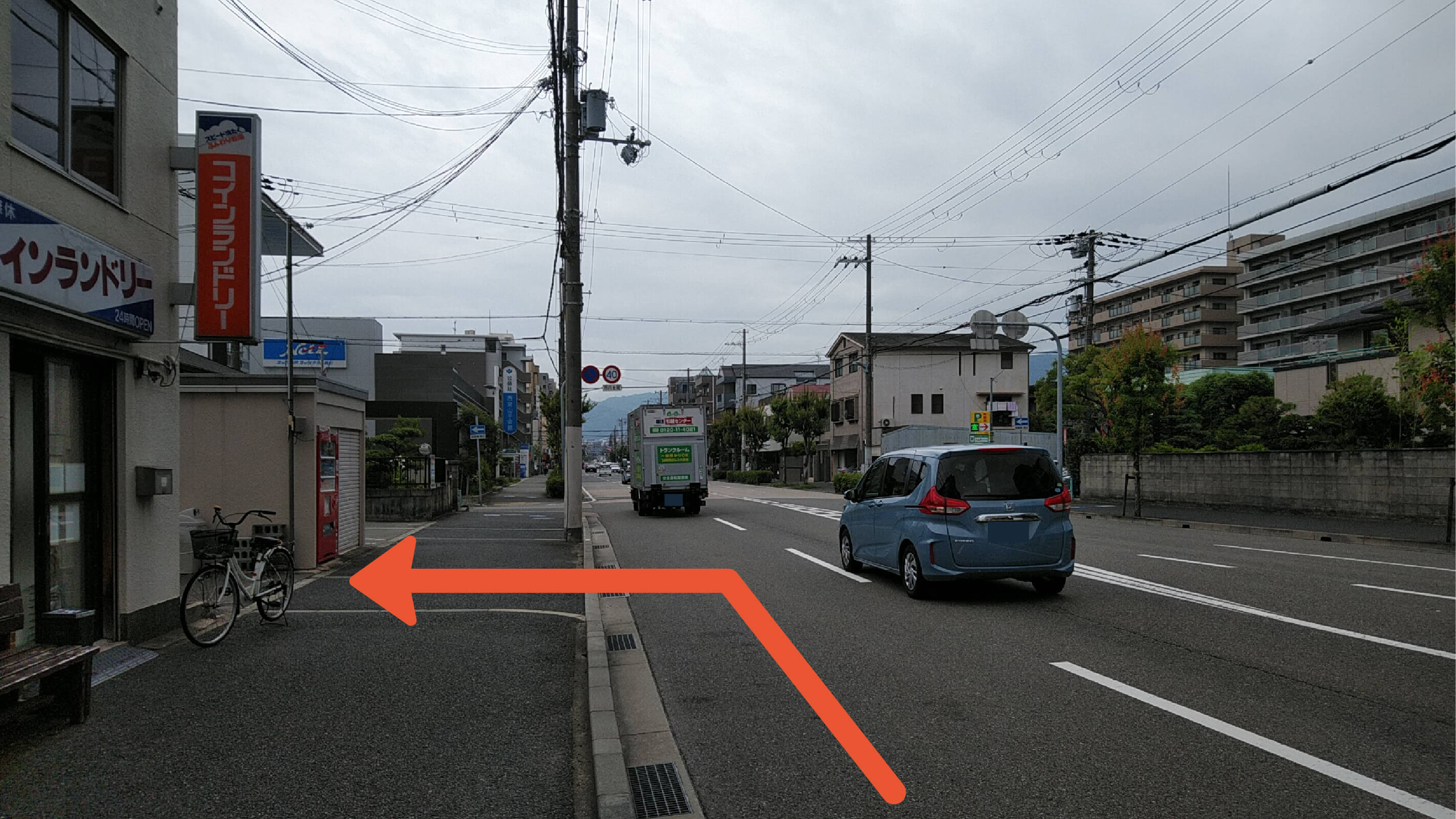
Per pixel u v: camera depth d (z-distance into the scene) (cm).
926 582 855
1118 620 738
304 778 393
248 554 740
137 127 646
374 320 4016
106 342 606
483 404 6000
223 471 1123
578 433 1541
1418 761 397
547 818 351
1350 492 1914
